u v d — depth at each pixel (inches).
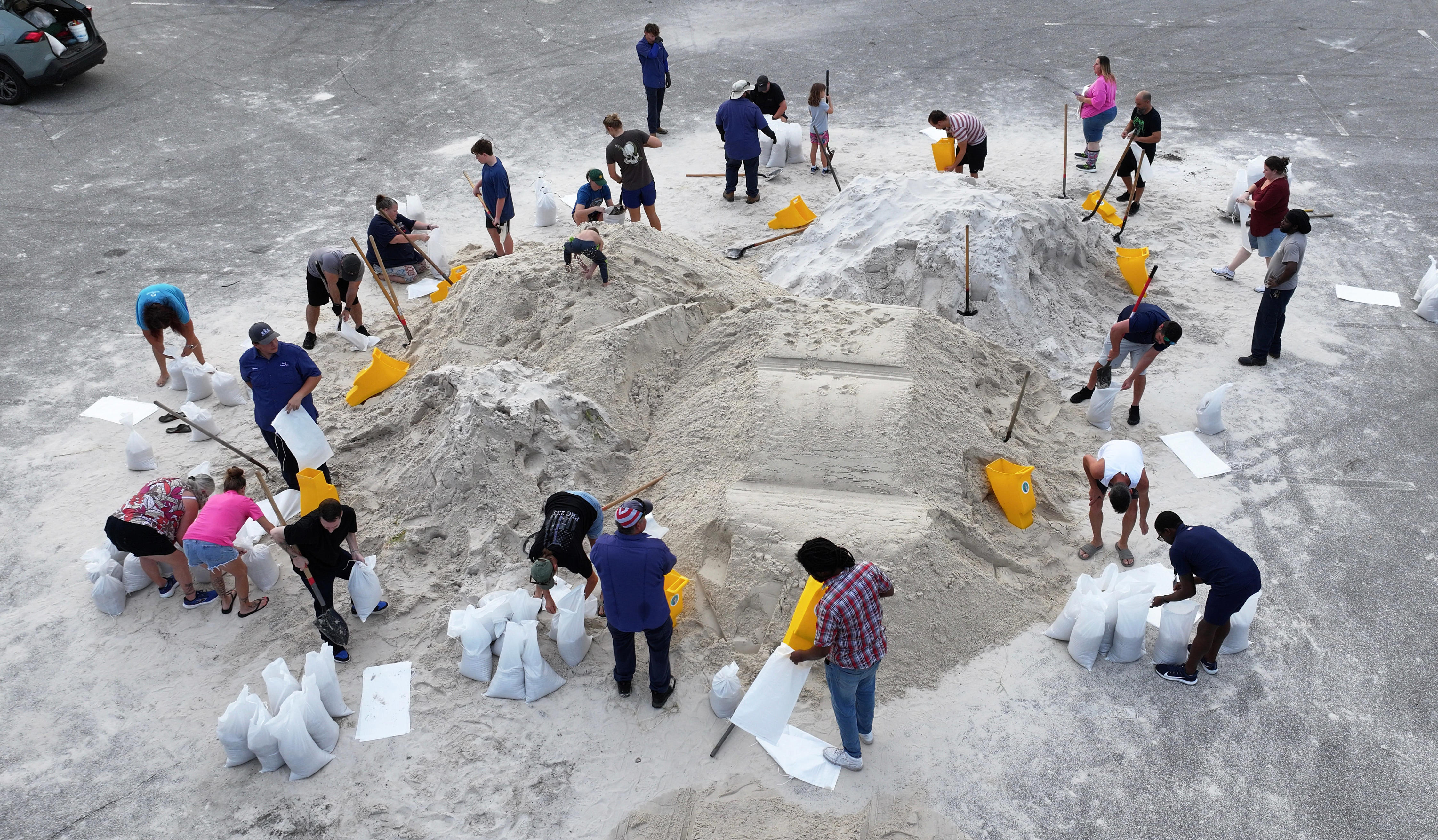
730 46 785.6
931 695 252.2
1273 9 815.1
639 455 332.2
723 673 242.8
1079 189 548.4
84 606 292.7
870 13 843.4
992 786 228.7
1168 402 371.2
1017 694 252.2
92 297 471.2
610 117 481.7
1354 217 507.2
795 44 784.9
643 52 603.8
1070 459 341.4
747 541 272.4
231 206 557.9
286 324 446.9
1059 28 794.2
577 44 794.2
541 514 299.7
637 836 220.1
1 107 668.1
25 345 433.7
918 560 266.1
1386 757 231.1
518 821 224.8
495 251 497.0
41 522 327.6
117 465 356.8
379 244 466.9
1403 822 216.1
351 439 343.9
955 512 287.3
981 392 353.4
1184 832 216.4
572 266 376.5
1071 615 263.0
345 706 253.6
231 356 422.0
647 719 248.1
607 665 264.1
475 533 298.5
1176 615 251.4
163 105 684.1
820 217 492.7
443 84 722.8
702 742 241.8
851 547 265.1
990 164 585.3
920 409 307.3
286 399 313.9
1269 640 265.1
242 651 274.4
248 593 286.0
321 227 533.0
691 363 361.7
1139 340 334.3
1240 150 590.9
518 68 748.6
